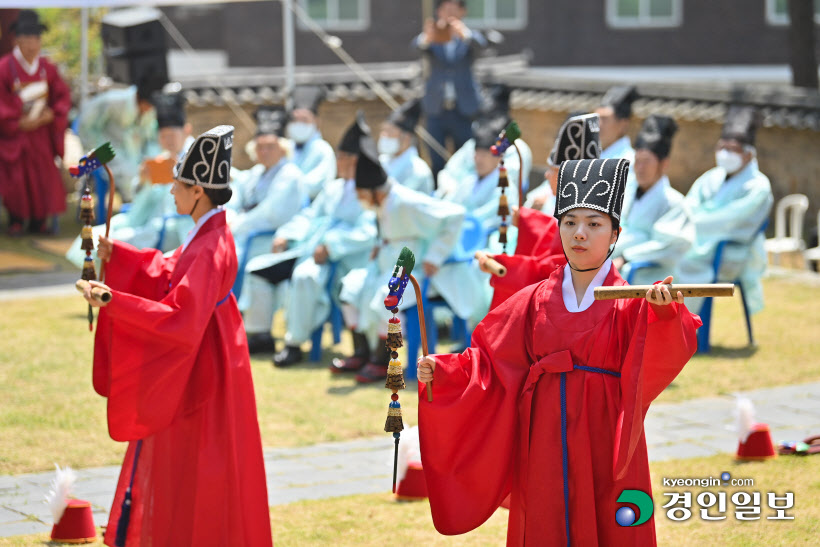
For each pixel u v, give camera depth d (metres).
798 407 23.44
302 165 32.28
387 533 16.52
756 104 48.53
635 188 27.58
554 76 60.25
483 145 28.77
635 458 12.74
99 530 16.52
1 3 30.12
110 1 31.75
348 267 28.16
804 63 52.47
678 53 79.56
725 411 23.19
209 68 84.12
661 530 16.64
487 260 15.81
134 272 14.71
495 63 65.94
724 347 29.00
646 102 53.19
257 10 78.38
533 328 13.01
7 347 28.00
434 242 25.67
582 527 12.68
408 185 29.73
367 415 23.20
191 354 13.79
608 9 79.19
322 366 27.66
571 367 12.68
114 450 20.55
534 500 12.80
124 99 41.75
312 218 29.19
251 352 28.95
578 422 12.65
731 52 79.50
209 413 14.18
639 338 12.10
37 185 43.25
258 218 29.31
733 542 16.12
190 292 13.73
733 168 28.98
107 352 14.98
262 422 22.64
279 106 30.50
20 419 22.22
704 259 28.95
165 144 30.92
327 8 78.69
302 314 27.41
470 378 13.11
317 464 20.05
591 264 12.82
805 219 46.25
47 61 42.94
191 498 14.10
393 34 79.12
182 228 30.73
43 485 18.55
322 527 16.72
